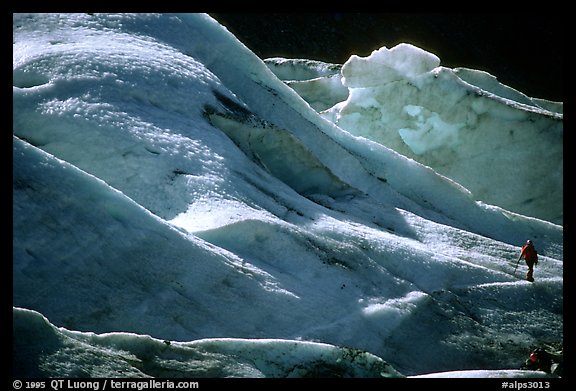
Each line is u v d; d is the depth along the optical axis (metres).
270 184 46.09
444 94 63.91
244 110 49.91
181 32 53.31
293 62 80.75
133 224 35.53
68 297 31.73
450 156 65.00
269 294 36.66
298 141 50.06
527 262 46.72
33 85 43.59
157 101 45.81
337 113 66.19
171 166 41.94
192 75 49.28
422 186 56.44
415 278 43.34
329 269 40.28
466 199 56.78
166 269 34.88
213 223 39.06
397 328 38.91
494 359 40.09
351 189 51.62
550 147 64.44
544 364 39.62
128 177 41.06
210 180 42.22
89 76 44.16
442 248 48.56
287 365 30.77
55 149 40.81
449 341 39.78
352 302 38.94
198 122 46.28
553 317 44.41
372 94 64.69
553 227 57.69
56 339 26.17
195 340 32.22
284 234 40.56
